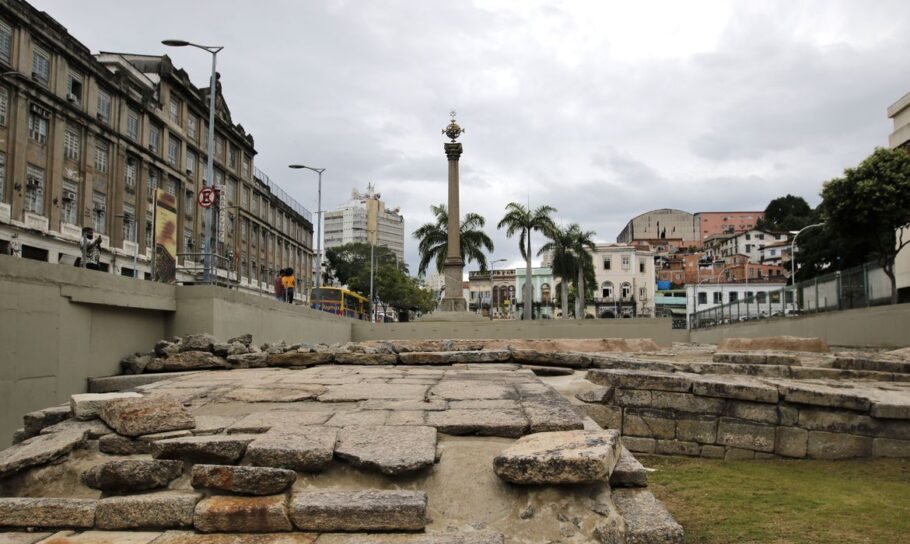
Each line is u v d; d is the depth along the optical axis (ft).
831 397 24.34
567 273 174.19
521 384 26.11
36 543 13.35
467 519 14.06
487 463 15.57
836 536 15.76
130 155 135.23
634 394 26.27
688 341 133.49
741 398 25.16
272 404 22.20
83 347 38.93
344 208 479.41
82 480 16.06
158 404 18.10
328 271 302.25
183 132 155.53
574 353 35.96
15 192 103.86
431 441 16.33
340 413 19.81
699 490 20.29
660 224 405.80
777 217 355.56
